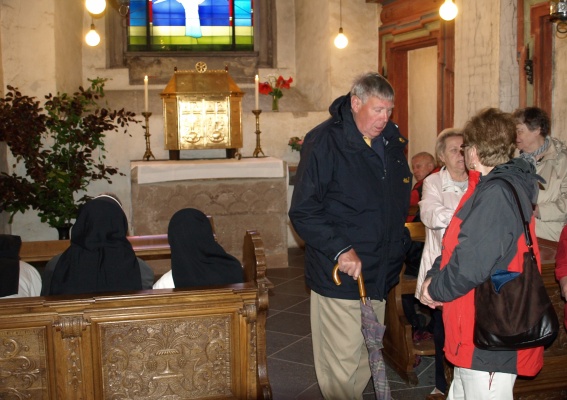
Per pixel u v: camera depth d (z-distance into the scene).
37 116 6.46
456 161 3.43
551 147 4.04
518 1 5.56
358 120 3.05
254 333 2.99
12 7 7.11
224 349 2.96
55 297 2.76
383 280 3.16
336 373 3.19
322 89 8.74
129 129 7.62
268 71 9.70
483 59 5.88
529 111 3.98
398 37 7.91
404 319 4.22
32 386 2.78
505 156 2.44
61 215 6.78
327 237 3.00
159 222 6.88
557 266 3.08
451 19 6.07
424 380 4.25
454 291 2.33
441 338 3.77
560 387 3.63
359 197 3.09
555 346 3.59
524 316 2.28
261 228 7.14
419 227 4.35
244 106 9.07
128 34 9.34
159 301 2.82
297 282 6.63
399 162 3.24
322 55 8.69
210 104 7.48
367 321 2.91
